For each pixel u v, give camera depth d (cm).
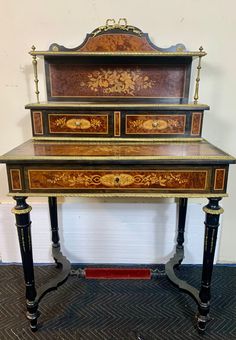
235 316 126
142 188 100
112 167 98
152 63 122
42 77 139
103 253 162
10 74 140
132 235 158
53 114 120
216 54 136
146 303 134
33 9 131
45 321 123
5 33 134
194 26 132
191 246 159
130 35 119
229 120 145
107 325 122
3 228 157
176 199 153
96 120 121
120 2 130
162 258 162
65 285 146
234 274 155
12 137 149
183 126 121
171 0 129
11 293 139
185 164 97
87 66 122
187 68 122
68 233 158
